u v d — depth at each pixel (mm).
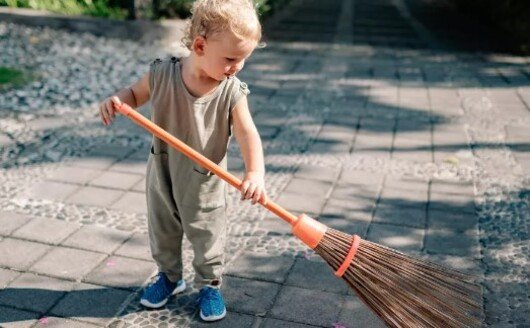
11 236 3180
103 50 7203
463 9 12109
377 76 6883
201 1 2121
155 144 2369
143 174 4035
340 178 4090
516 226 3459
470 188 3973
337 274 2207
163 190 2426
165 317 2590
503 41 9172
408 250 3182
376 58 7883
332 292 2789
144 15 8219
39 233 3221
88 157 4266
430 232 3377
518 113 5609
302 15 11547
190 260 3014
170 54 7266
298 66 7266
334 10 12414
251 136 2301
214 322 2557
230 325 2545
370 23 10797
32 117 4973
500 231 3402
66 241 3156
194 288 2797
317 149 4605
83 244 3135
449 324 2201
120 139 4621
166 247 2590
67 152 4332
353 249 2174
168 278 2656
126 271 2914
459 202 3760
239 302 2699
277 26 10164
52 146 4418
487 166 4348
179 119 2311
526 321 2596
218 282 2586
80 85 5867
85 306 2646
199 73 2215
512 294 2789
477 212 3627
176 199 2418
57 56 6797
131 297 2717
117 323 2545
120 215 3463
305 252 3125
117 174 4008
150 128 2215
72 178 3914
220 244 2521
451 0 13414
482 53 8367
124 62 6785
